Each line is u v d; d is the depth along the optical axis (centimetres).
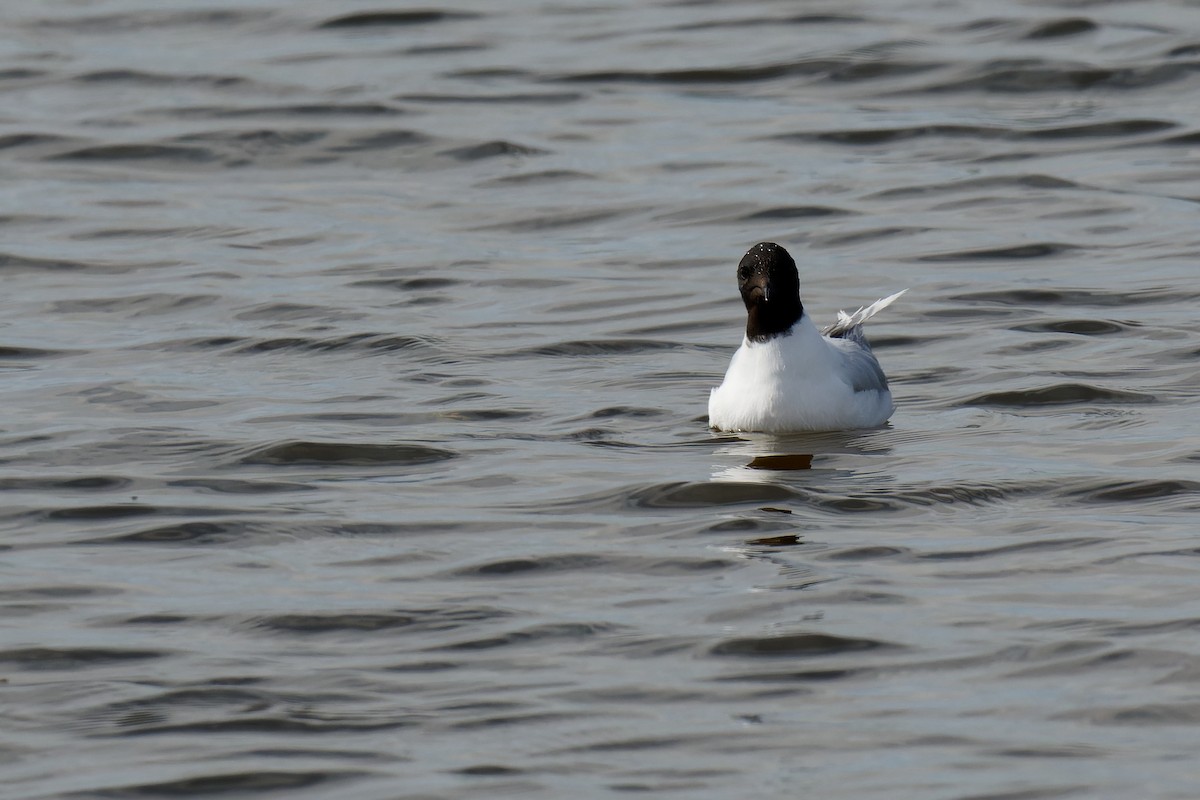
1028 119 2709
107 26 3312
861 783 920
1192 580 1175
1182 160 2514
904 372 1741
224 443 1530
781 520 1323
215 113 2811
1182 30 3045
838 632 1109
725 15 3297
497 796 915
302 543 1297
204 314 1969
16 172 2586
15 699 1037
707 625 1127
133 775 944
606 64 3028
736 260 2169
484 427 1579
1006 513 1327
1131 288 1983
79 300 2033
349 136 2706
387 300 2011
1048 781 916
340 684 1050
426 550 1277
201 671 1070
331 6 3400
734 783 924
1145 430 1518
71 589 1209
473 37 3219
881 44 3061
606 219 2350
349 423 1587
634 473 1441
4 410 1636
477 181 2527
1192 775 919
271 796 921
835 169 2522
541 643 1105
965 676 1045
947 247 2184
